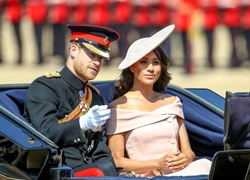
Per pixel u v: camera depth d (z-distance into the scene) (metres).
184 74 55.88
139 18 60.28
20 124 17.19
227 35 66.69
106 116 17.56
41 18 59.53
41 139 16.97
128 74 19.33
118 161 18.62
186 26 57.66
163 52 19.22
